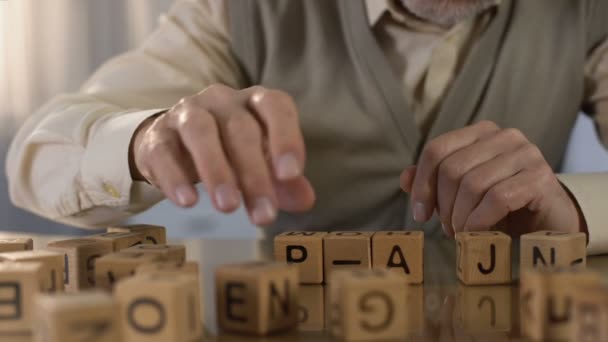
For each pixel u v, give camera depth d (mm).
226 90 671
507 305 607
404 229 1094
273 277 563
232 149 628
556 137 1149
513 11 1098
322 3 1112
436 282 674
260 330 558
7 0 1902
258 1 1128
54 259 609
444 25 1085
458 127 1081
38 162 906
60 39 1929
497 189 747
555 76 1118
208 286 653
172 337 532
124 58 1175
